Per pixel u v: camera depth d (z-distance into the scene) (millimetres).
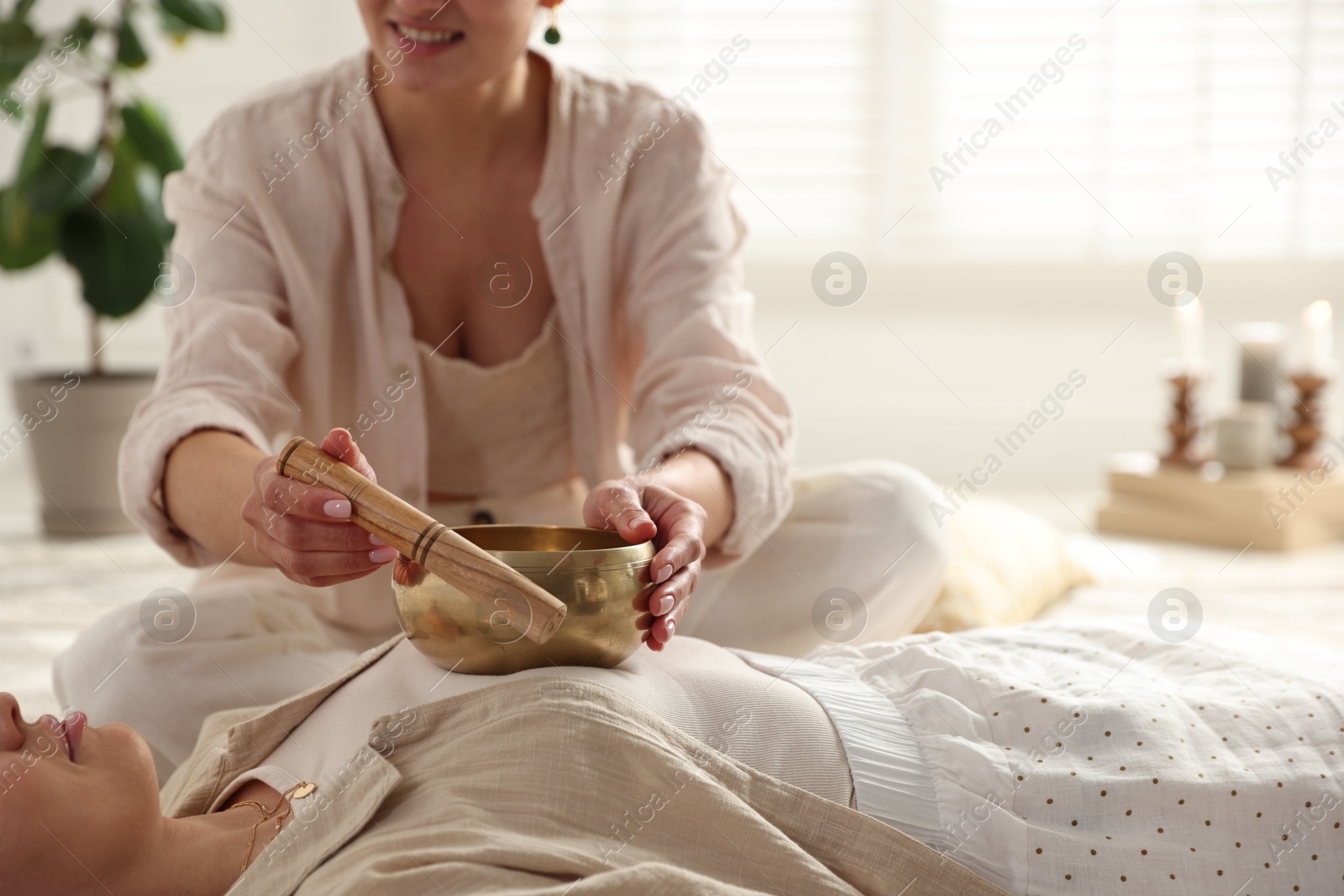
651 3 3475
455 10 1244
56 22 3396
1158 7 3412
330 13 3486
